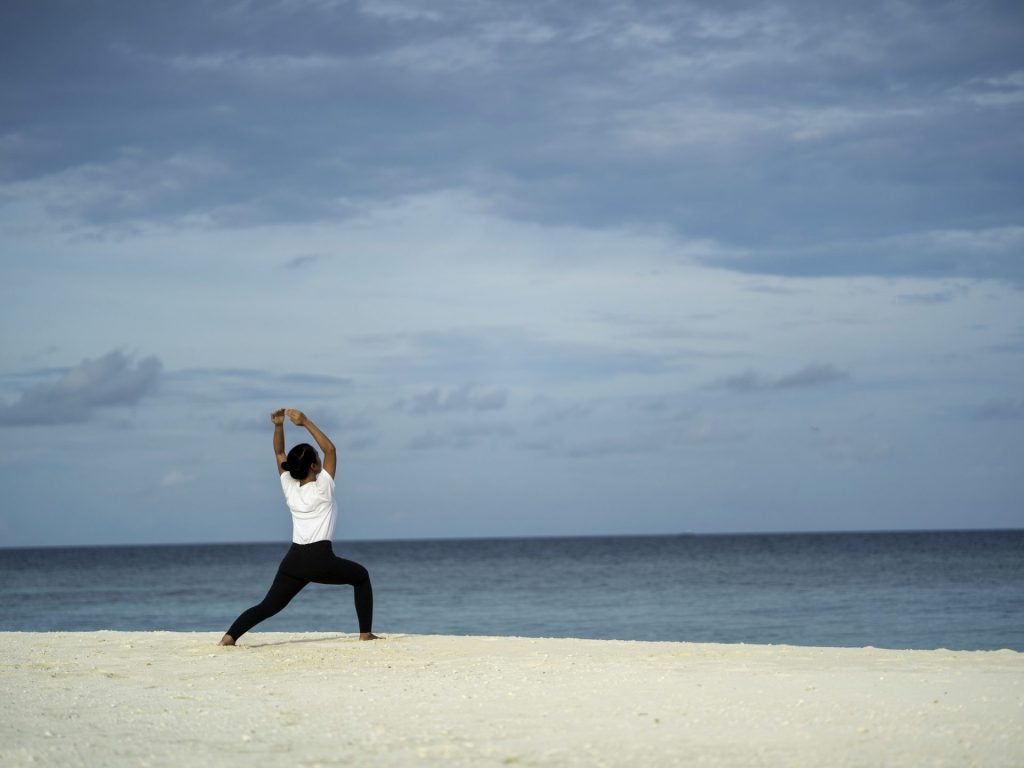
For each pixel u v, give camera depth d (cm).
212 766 467
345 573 1074
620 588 4272
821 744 503
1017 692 658
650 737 528
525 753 490
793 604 3086
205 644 1093
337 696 695
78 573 7081
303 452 1046
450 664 896
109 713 628
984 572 5200
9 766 468
